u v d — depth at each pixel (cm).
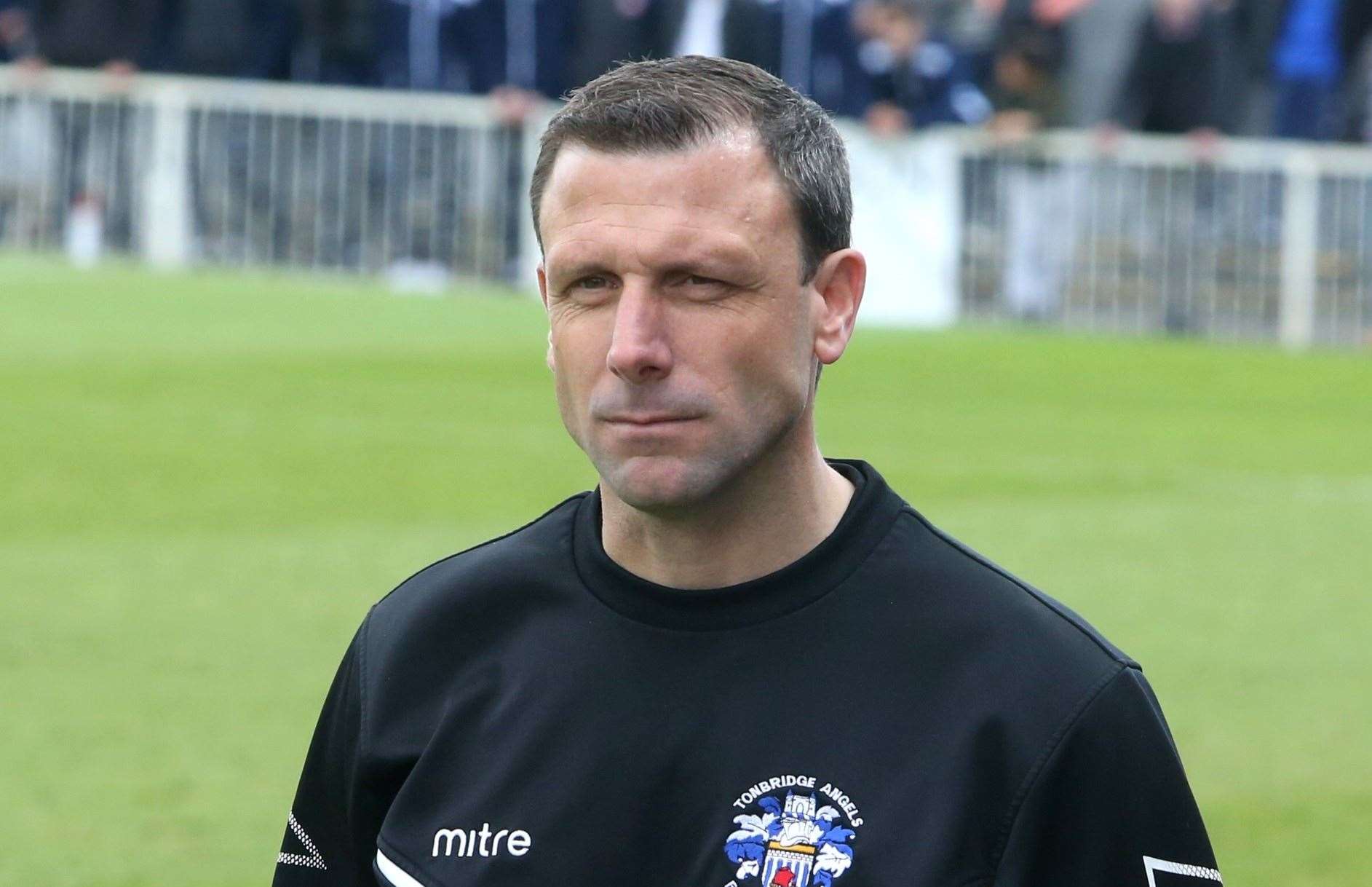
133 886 1424
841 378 3803
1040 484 2953
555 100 4744
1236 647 2086
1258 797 1639
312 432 3075
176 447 2927
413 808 721
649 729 699
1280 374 4134
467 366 3681
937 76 4834
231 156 4506
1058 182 4662
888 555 712
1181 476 3064
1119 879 683
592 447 683
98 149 4475
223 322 3916
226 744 1728
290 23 4812
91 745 1703
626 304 664
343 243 4550
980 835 673
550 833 697
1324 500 2900
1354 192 4709
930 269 4644
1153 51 4959
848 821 674
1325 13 5050
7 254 4419
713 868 681
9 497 2603
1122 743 683
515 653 730
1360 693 1936
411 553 2411
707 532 702
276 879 795
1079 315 4703
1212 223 4688
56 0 4722
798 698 693
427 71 4834
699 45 4812
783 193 671
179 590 2206
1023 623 699
